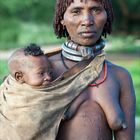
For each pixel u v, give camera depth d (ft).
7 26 94.27
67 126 10.60
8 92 10.54
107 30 11.23
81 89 10.57
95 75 10.73
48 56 11.29
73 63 10.96
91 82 10.71
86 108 10.59
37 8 88.38
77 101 10.56
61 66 11.00
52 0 87.10
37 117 10.17
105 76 10.85
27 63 10.48
